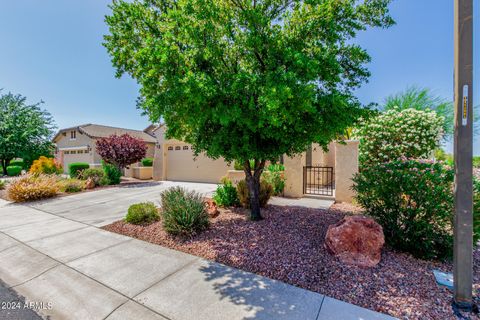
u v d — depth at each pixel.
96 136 20.08
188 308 2.40
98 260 3.58
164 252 3.83
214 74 3.60
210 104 3.33
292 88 2.88
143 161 19.27
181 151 15.39
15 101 21.77
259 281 2.87
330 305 2.37
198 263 3.41
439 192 3.14
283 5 4.13
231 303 2.45
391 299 2.42
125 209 7.23
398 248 3.51
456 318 2.13
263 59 3.53
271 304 2.41
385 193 3.60
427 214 3.24
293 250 3.61
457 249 2.26
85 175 12.66
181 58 3.25
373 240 3.24
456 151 2.27
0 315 2.38
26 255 3.82
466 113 2.19
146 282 2.93
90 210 7.11
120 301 2.56
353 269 3.01
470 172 2.21
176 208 4.59
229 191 6.66
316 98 3.46
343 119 3.53
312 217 5.37
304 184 8.59
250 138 4.37
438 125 8.32
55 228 5.27
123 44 4.51
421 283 2.69
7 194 9.20
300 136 4.12
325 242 3.60
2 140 19.61
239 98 3.35
